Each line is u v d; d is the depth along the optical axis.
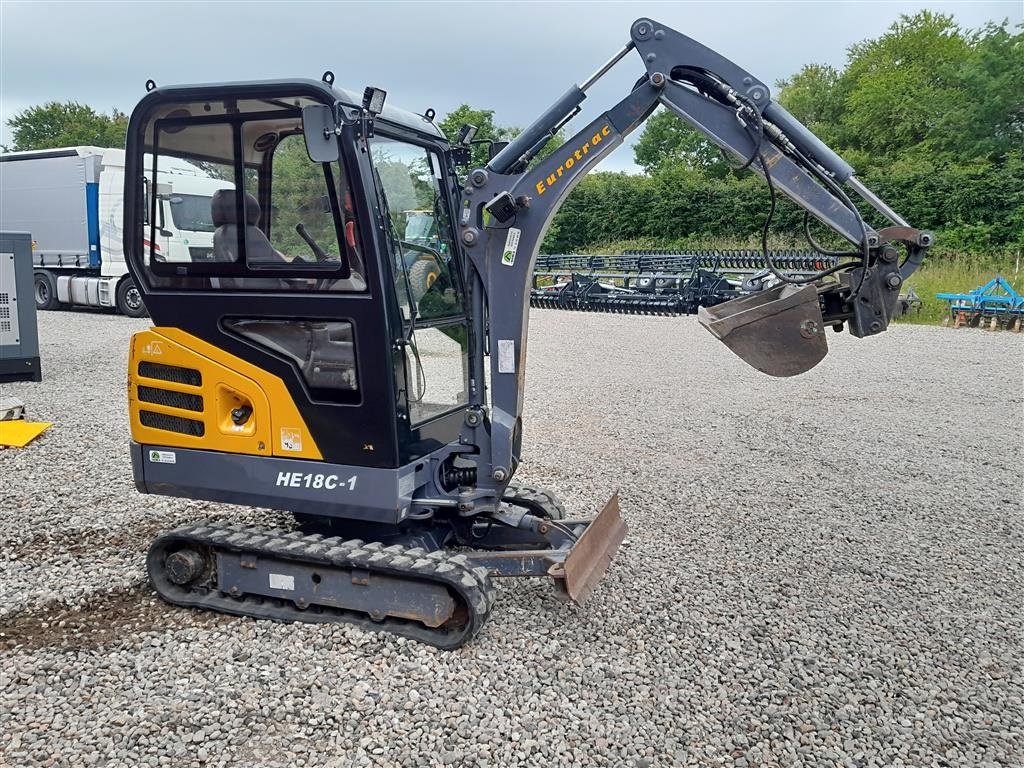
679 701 3.40
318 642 3.78
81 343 13.74
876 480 6.63
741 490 6.31
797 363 3.96
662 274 19.31
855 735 3.20
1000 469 6.98
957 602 4.41
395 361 3.84
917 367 12.29
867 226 3.99
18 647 3.78
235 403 4.14
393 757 3.00
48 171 17.81
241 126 3.87
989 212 24.83
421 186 4.30
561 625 4.02
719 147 4.01
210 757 2.98
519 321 4.07
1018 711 3.39
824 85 45.62
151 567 4.24
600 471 6.79
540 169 3.98
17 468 6.62
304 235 3.84
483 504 4.20
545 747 3.07
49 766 2.92
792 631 4.03
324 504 3.99
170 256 4.06
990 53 31.95
